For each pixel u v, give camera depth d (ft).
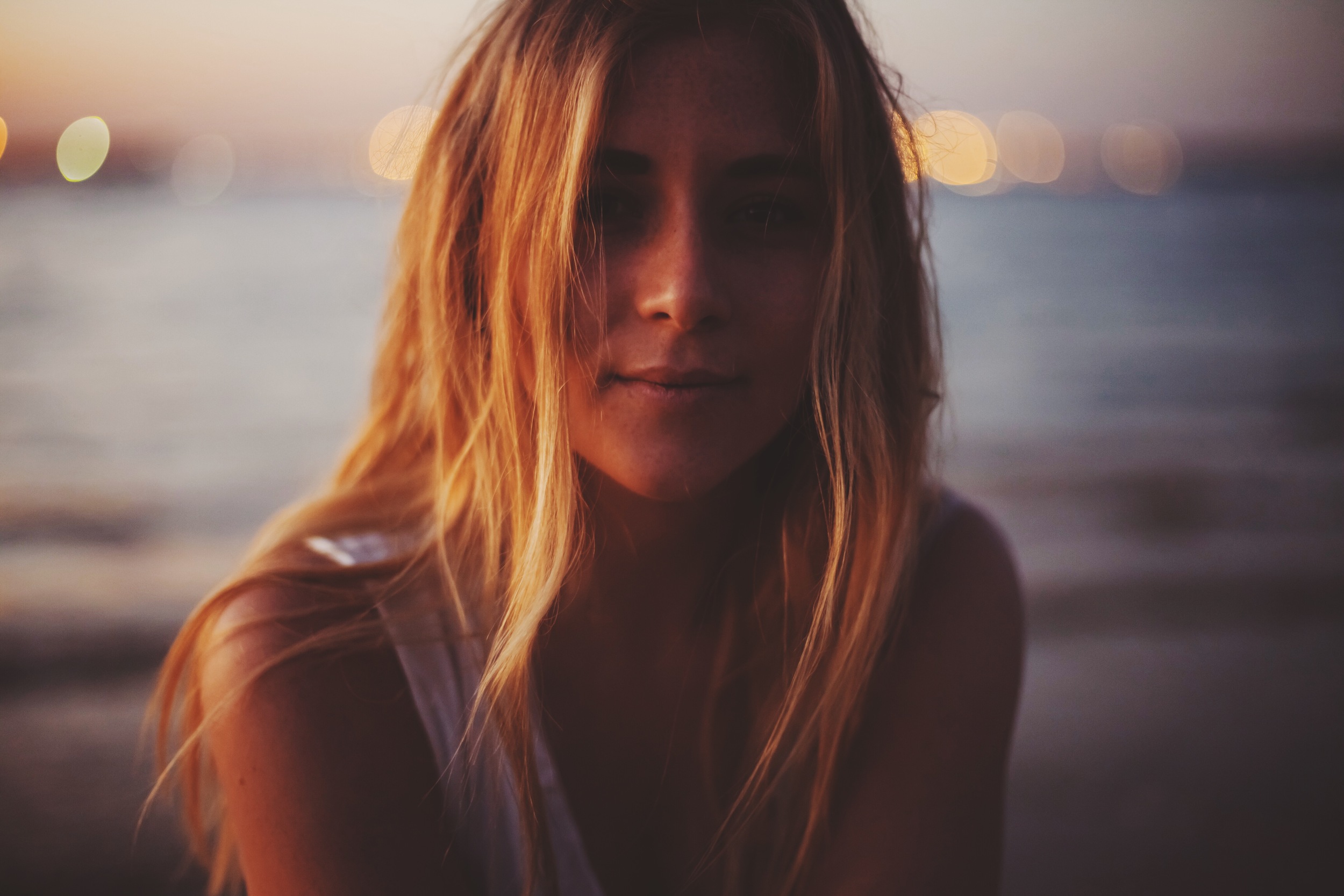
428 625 3.13
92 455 28.35
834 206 2.86
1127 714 12.86
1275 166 121.49
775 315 2.81
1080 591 17.67
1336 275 58.18
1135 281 58.08
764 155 2.68
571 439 2.89
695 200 2.66
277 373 38.06
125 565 20.25
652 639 3.55
